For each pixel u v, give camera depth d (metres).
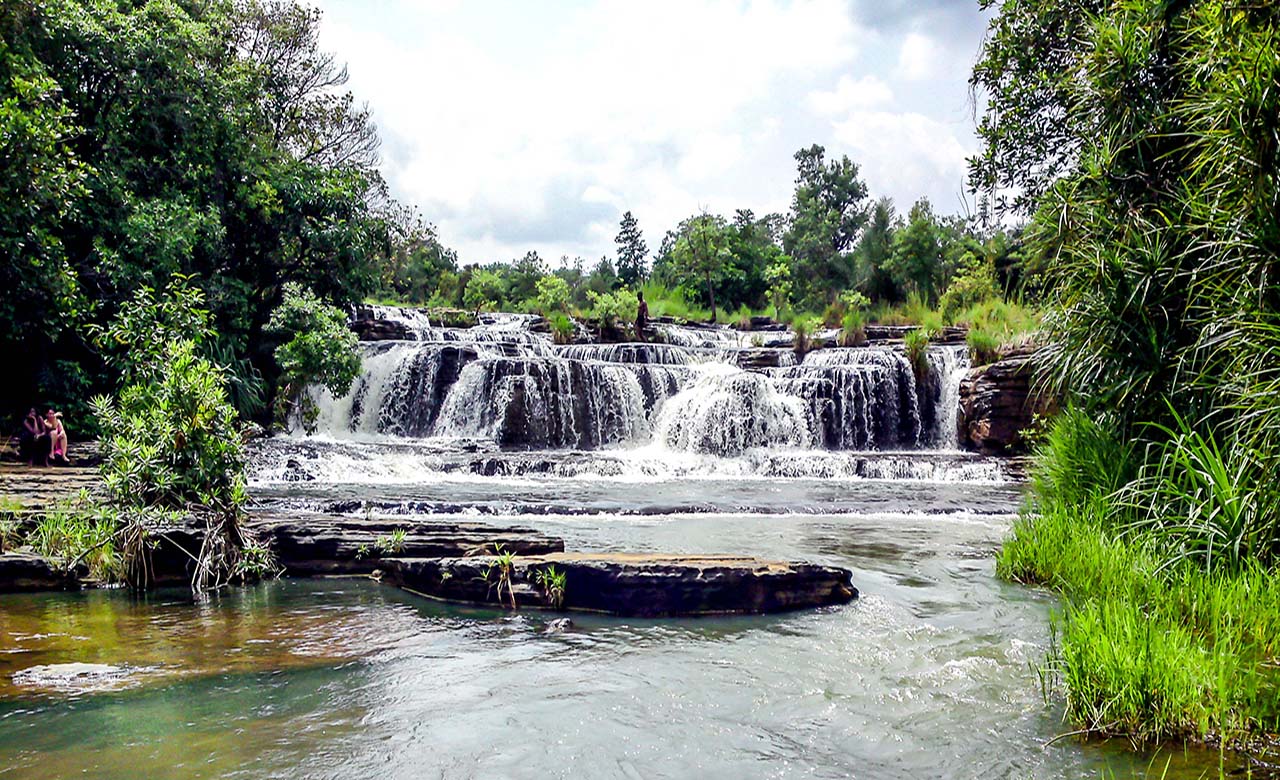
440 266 64.12
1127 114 8.75
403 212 39.81
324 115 30.52
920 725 4.20
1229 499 6.25
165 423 7.73
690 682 4.91
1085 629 4.78
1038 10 13.25
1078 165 9.64
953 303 34.94
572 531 10.66
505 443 22.86
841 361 27.12
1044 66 13.47
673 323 41.06
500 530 8.70
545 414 23.42
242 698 4.54
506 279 71.19
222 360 20.00
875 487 16.86
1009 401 21.64
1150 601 6.13
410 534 8.62
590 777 3.57
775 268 46.91
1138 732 4.01
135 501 7.68
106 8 18.75
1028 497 10.99
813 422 24.09
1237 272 6.84
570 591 6.85
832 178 87.75
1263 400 6.15
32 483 10.91
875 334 31.61
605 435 24.08
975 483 17.81
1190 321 7.54
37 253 15.55
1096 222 8.69
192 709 4.34
